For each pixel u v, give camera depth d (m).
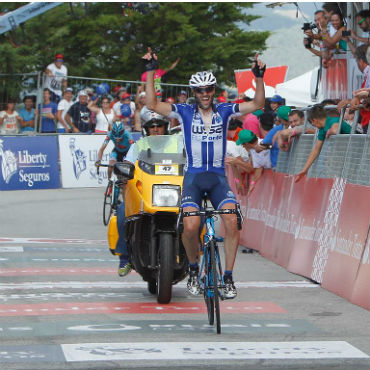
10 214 39.66
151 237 19.28
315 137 25.12
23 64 64.62
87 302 19.44
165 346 15.16
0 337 15.70
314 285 22.39
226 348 15.13
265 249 28.11
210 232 16.73
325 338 16.12
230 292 17.20
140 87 55.09
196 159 17.36
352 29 31.38
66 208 42.53
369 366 14.15
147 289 21.48
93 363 13.95
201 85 16.95
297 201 25.50
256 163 29.31
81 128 54.00
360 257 20.08
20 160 51.88
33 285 21.59
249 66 82.94
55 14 79.19
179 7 81.25
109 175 36.94
